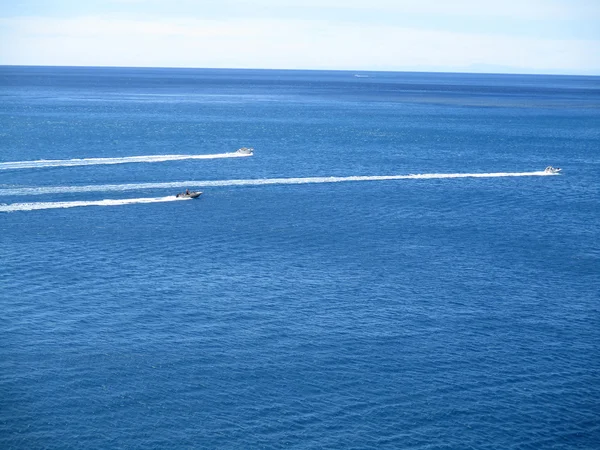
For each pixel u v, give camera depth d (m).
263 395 51.62
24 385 51.59
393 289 71.94
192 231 89.69
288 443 46.41
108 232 87.62
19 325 60.56
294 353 57.72
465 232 94.19
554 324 65.00
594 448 47.41
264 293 69.62
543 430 48.91
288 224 94.62
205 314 64.25
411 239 89.94
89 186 110.38
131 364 55.06
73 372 53.56
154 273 74.00
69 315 62.91
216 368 55.00
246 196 109.56
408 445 46.69
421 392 52.75
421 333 62.12
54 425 47.47
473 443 47.19
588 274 78.69
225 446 45.97
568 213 106.88
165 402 50.38
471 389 53.38
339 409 50.25
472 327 63.69
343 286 72.25
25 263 75.38
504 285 74.31
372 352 58.38
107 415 48.72
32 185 109.94
